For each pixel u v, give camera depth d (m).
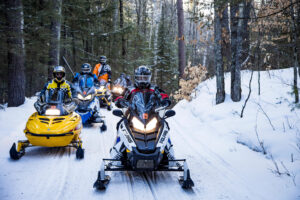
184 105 10.42
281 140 5.17
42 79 17.31
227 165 4.88
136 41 27.39
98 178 3.84
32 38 11.62
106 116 9.85
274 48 8.68
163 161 4.18
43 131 4.88
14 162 4.80
